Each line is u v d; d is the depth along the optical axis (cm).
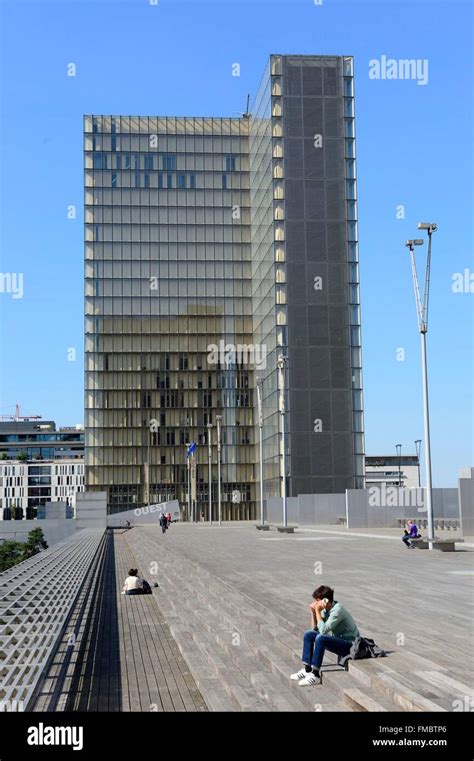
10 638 1298
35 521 9006
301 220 9894
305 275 9812
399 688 985
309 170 9981
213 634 1720
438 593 1930
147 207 12156
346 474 9525
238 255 12175
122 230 12100
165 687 1369
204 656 1561
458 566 2703
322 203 9938
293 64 10069
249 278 12156
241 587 2117
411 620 1506
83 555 3152
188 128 12288
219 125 12312
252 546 4069
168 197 12169
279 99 10019
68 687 1169
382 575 2395
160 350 12031
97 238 12069
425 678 1037
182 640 1738
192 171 12225
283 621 1535
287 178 9938
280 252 9844
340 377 9681
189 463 10300
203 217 12188
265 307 10538
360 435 9619
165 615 2120
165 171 12206
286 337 9694
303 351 9675
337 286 9850
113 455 11906
